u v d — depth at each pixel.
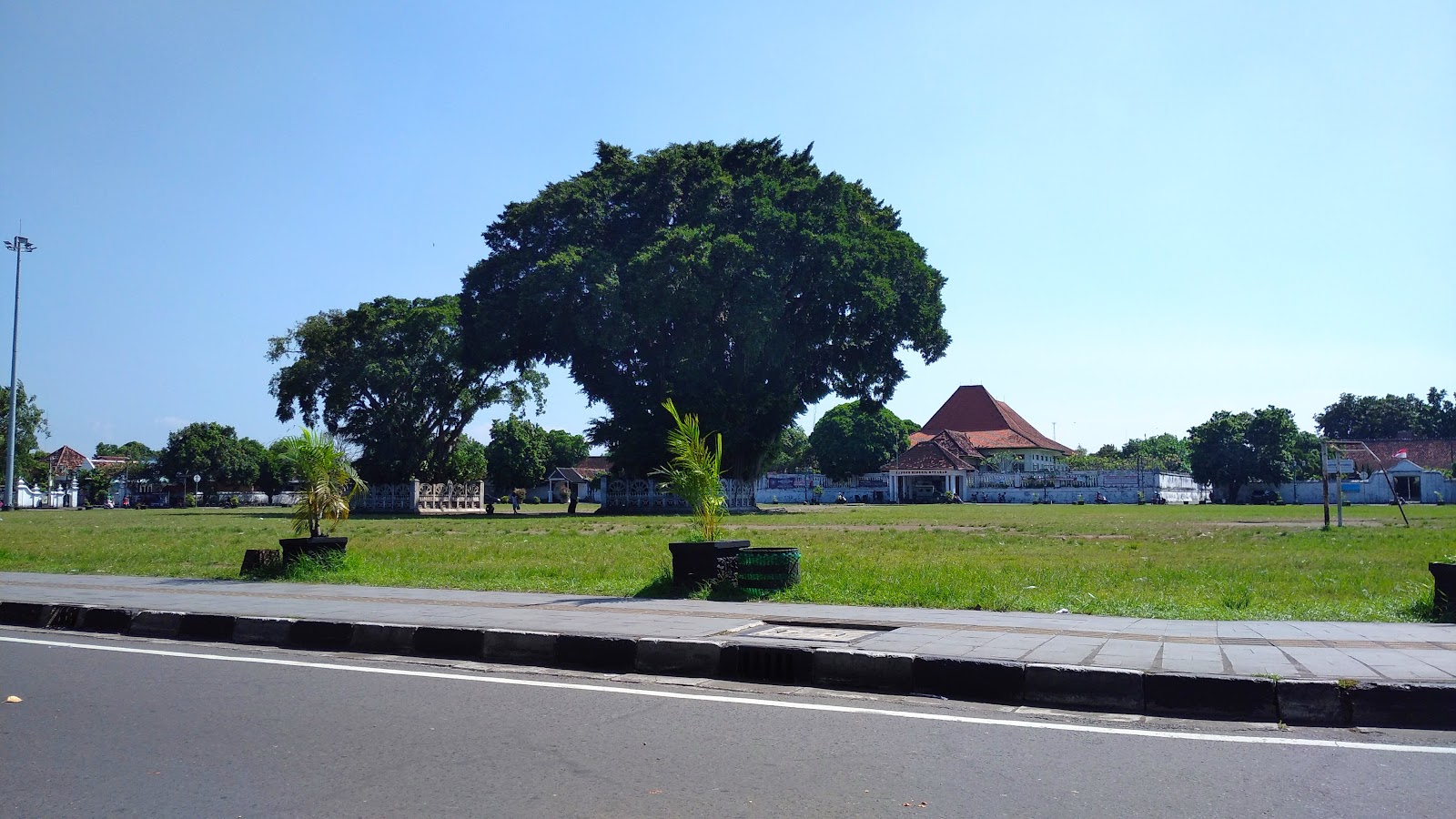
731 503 57.00
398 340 63.69
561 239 54.59
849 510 63.16
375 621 10.70
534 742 6.48
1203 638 9.12
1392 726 6.85
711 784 5.54
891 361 57.50
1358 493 79.56
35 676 8.77
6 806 5.23
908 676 8.16
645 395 56.22
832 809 5.11
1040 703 7.66
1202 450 84.81
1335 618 10.51
